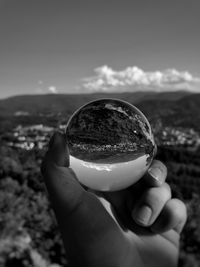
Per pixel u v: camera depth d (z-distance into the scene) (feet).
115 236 0.62
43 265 5.28
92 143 0.58
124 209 0.69
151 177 0.65
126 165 0.59
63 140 0.60
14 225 6.16
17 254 5.29
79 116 0.59
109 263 0.62
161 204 0.64
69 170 0.62
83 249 0.62
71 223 0.62
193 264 5.53
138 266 0.64
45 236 6.18
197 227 5.90
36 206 7.03
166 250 0.67
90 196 0.64
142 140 0.60
